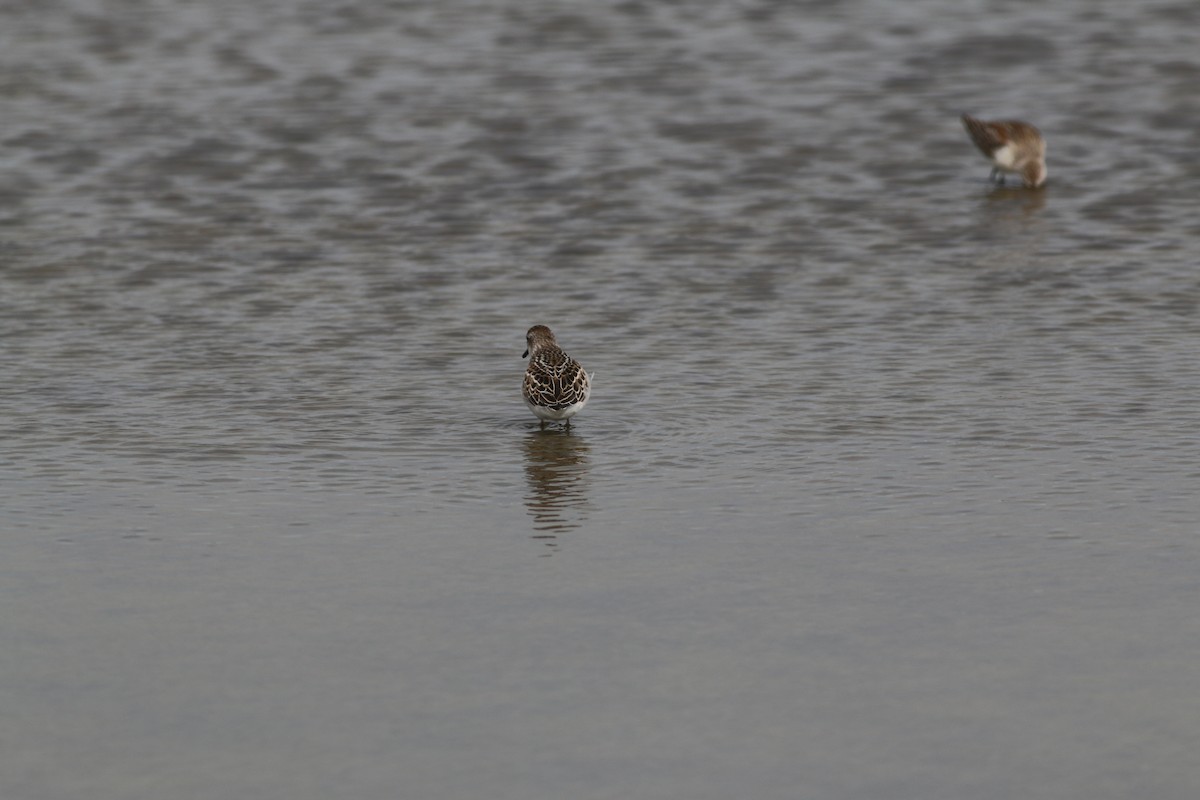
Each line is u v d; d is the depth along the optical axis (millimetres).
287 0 40750
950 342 19000
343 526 13297
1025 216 25062
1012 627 11039
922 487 14094
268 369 18297
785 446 15422
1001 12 38500
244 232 24531
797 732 9633
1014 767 9219
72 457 15195
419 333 19781
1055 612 11273
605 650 10789
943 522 13180
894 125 30359
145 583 12008
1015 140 26500
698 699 10055
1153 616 11164
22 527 13242
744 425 16141
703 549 12664
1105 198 25953
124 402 17047
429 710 9945
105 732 9695
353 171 27859
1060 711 9828
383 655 10719
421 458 15242
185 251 23531
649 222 24969
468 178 27422
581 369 16125
